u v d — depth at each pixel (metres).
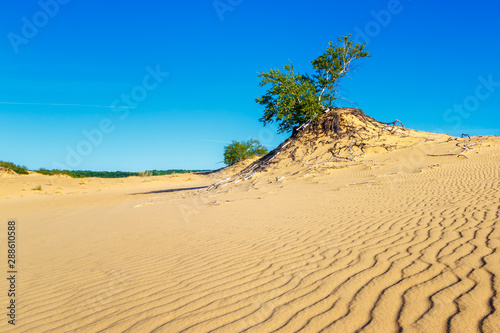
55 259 5.83
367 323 2.46
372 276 3.33
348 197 10.59
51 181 31.30
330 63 28.03
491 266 3.19
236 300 3.14
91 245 6.87
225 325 2.66
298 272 3.73
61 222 11.11
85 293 3.82
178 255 5.23
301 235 5.69
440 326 2.32
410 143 23.94
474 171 13.52
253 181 22.03
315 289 3.19
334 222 6.58
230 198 13.93
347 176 17.89
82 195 25.36
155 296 3.48
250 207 10.48
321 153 24.84
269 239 5.66
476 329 2.23
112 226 9.26
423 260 3.61
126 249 6.14
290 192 14.02
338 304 2.82
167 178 40.81
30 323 3.12
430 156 20.20
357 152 23.69
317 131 27.77
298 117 29.09
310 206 9.46
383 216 6.62
